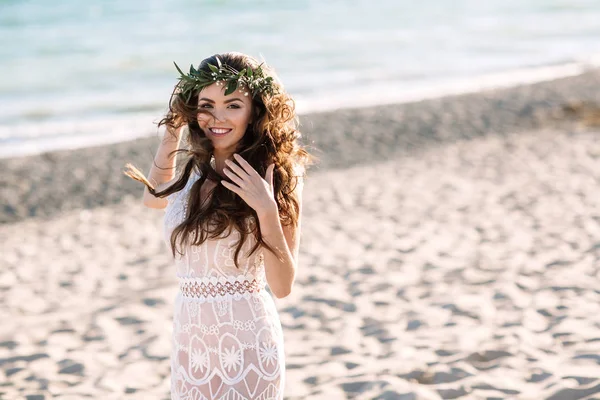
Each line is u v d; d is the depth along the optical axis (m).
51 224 9.99
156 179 3.00
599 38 31.20
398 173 11.95
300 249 7.91
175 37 32.38
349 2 47.53
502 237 7.88
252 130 2.79
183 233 2.69
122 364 5.06
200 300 2.71
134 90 21.16
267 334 2.73
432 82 21.89
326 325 5.58
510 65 24.83
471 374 4.39
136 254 8.28
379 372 4.50
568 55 26.70
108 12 41.66
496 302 5.80
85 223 9.97
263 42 30.86
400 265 7.11
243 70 2.71
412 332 5.29
